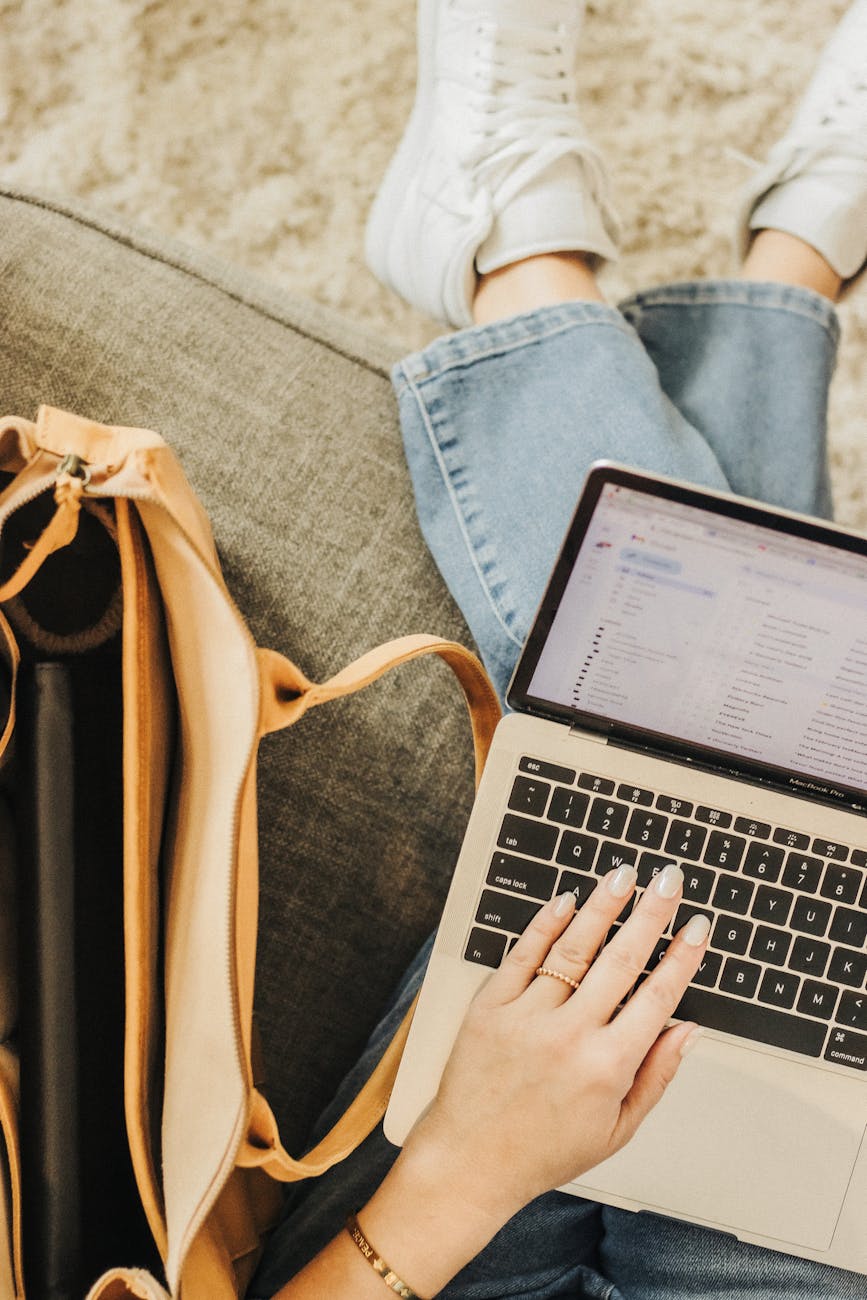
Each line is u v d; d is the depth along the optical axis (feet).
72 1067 1.64
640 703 1.89
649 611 1.75
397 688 2.25
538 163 2.54
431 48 2.66
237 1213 1.98
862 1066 1.97
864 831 1.96
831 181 2.64
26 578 1.44
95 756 1.92
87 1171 1.85
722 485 2.25
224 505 2.21
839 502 3.15
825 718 1.85
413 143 2.71
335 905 2.26
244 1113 1.42
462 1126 1.76
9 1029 1.72
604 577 1.72
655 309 2.59
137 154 3.10
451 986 1.93
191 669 1.57
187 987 1.55
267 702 1.53
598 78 3.15
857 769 1.92
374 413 2.33
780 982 1.96
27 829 1.63
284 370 2.29
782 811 1.96
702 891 1.95
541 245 2.54
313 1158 1.65
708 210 3.16
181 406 2.21
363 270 3.12
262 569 2.21
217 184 3.11
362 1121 1.79
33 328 2.16
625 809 1.94
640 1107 1.80
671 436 2.24
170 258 2.29
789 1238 1.97
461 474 2.26
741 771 1.95
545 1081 1.74
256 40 3.10
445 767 2.27
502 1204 1.74
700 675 1.83
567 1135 1.73
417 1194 1.75
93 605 1.91
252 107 3.11
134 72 3.09
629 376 2.29
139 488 1.34
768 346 2.48
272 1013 2.26
